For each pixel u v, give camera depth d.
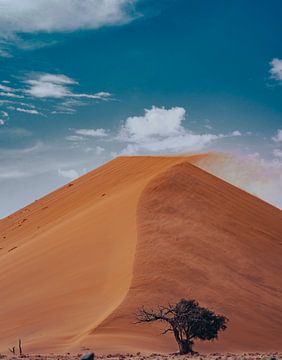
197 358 40.94
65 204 110.88
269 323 61.81
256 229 81.44
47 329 57.84
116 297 60.00
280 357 44.28
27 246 84.00
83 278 65.50
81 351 48.75
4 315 62.75
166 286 61.53
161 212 75.75
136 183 92.62
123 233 72.12
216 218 78.75
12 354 50.84
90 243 72.62
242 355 47.53
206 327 49.84
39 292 65.81
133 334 53.69
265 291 67.62
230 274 67.69
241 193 92.81
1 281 72.44
